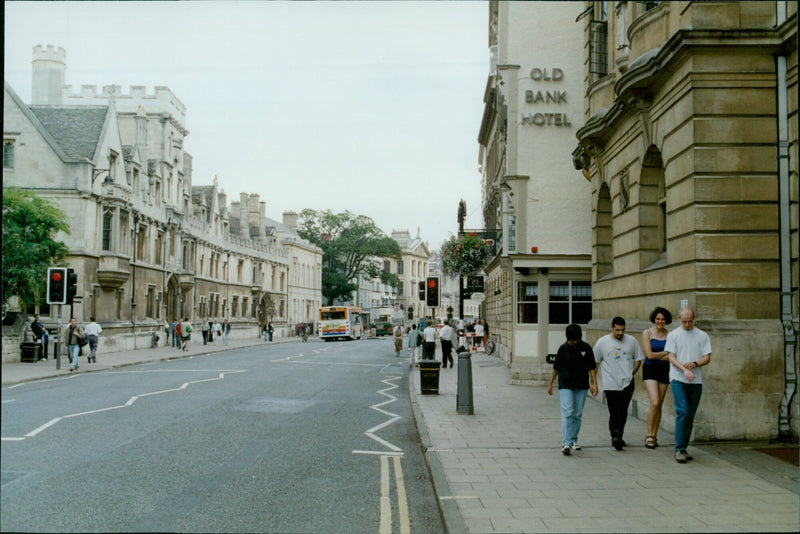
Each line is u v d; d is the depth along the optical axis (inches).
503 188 778.2
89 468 312.7
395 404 592.4
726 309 358.9
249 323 2372.0
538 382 728.3
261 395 621.6
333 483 297.3
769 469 303.4
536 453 348.8
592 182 612.4
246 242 2367.1
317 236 3240.7
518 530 219.0
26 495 265.3
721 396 356.5
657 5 426.9
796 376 356.5
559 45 762.2
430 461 328.8
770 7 363.3
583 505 248.7
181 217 1750.7
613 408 358.3
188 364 1052.5
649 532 215.9
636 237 471.5
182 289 1775.3
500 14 777.6
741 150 362.3
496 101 1114.1
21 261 979.9
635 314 474.3
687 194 373.7
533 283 749.3
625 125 490.9
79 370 892.0
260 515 245.9
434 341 909.8
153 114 1695.4
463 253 1075.3
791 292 360.2
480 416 487.8
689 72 367.2
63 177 1211.2
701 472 299.7
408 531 231.5
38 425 432.1
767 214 361.4
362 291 3900.1
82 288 1210.6
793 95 358.6
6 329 1115.3
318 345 1899.6
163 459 336.2
